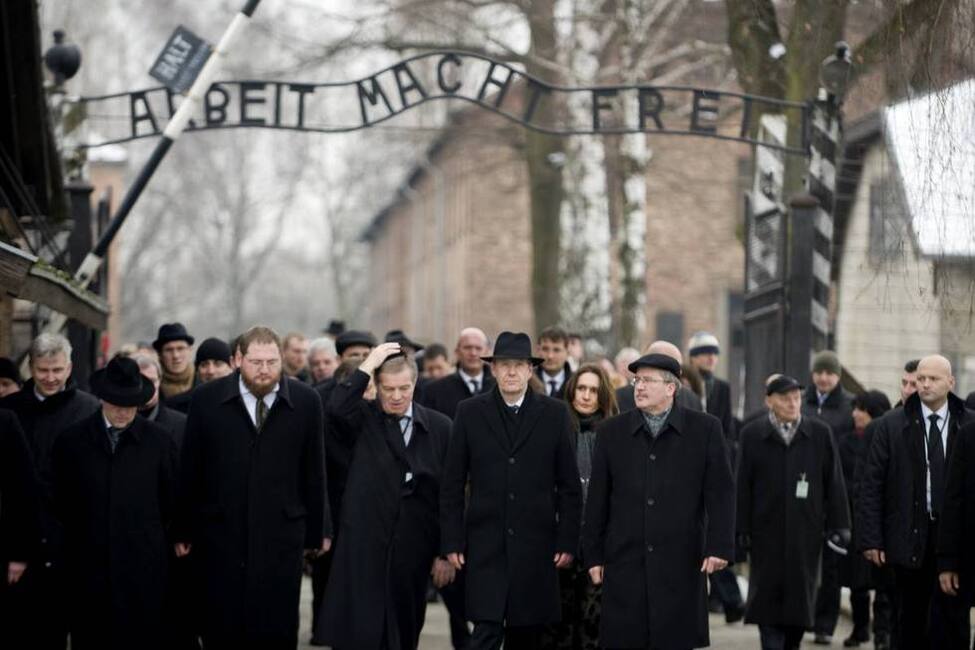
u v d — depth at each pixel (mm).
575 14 35312
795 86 24531
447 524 14828
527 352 14812
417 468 15141
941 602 15328
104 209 25016
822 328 21750
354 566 14859
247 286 90125
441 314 79000
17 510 13789
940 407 16250
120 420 14406
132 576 14359
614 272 58500
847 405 20156
